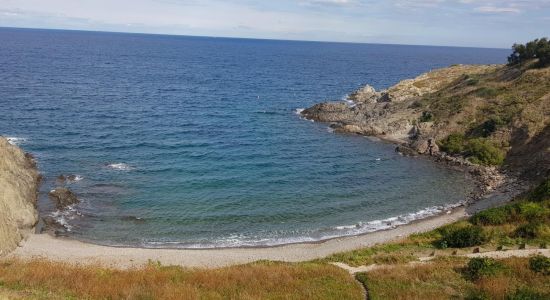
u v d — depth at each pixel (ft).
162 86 438.40
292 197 176.14
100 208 159.74
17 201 142.82
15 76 427.33
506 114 242.78
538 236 115.44
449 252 113.80
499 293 78.48
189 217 155.74
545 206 135.54
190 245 137.80
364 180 198.90
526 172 195.21
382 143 260.83
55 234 141.08
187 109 332.60
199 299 80.33
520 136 224.12
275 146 246.06
